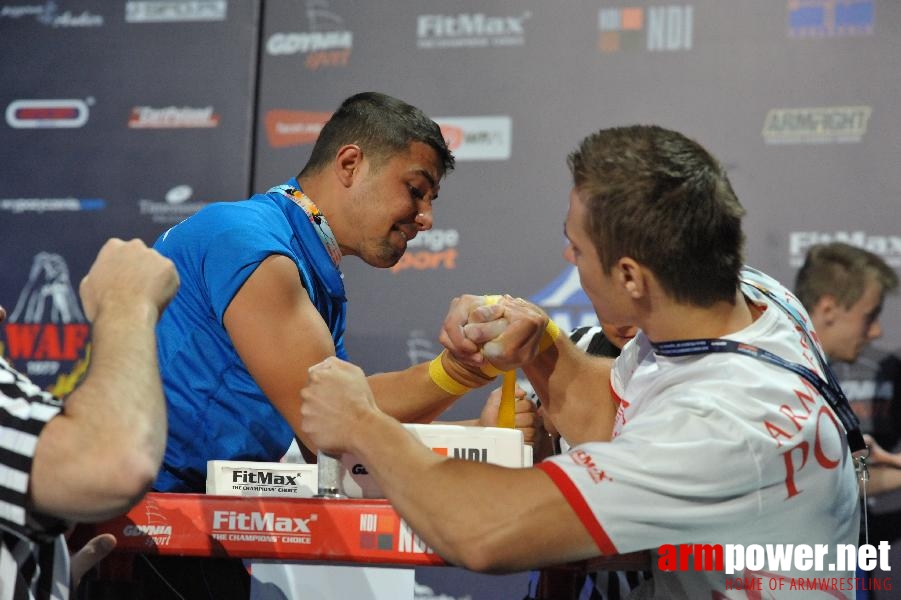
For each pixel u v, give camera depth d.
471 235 3.56
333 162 2.03
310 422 1.34
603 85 3.56
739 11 3.52
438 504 1.20
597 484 1.18
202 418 1.82
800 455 1.21
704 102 3.50
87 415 1.12
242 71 3.73
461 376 1.77
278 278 1.79
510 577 3.38
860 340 3.36
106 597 1.40
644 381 1.36
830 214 3.42
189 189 3.71
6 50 3.83
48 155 3.77
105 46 3.79
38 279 3.71
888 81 3.43
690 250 1.26
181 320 1.85
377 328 3.56
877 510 3.28
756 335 1.29
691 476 1.18
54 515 1.14
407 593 1.89
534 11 3.62
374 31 3.69
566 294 3.51
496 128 3.59
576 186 1.32
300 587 1.90
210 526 1.34
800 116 3.46
